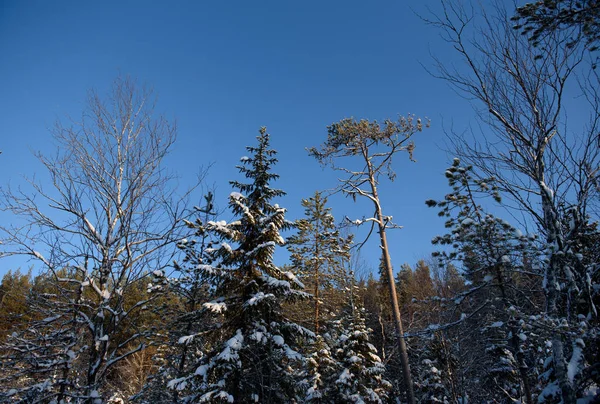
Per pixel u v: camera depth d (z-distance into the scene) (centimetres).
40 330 915
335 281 2039
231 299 1304
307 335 1343
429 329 1053
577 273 702
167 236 891
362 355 1612
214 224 1168
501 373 1555
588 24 747
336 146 1603
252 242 1395
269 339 1196
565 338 689
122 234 853
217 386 1116
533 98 720
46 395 795
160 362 1875
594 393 720
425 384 1866
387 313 2427
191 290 1327
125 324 960
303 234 2153
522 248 843
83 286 880
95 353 824
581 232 750
